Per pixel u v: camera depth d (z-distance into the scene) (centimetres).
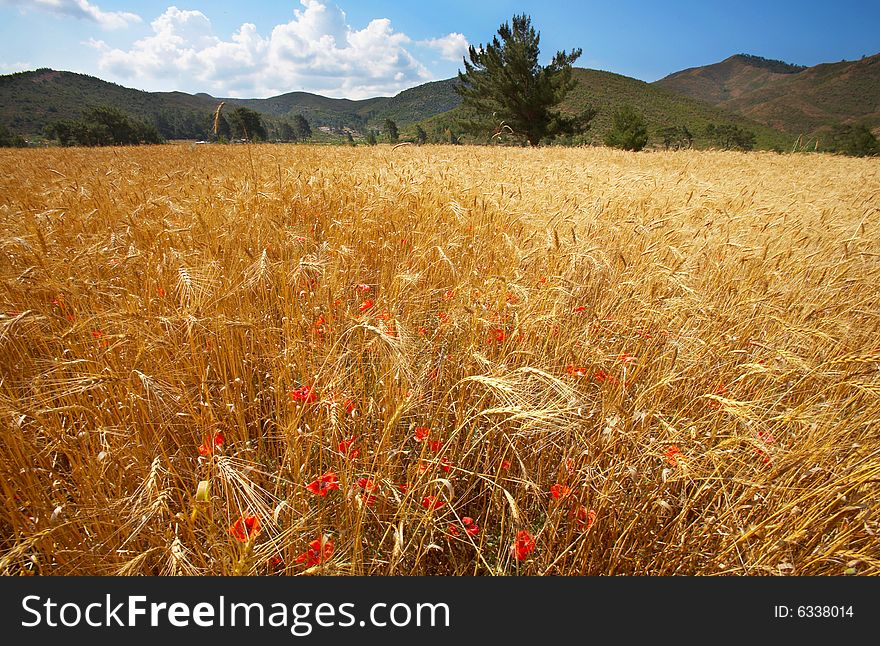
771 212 621
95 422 243
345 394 262
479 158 1516
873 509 207
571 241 436
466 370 277
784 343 329
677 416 274
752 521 229
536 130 3406
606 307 388
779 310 353
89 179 852
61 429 236
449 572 233
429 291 383
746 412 221
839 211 694
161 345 262
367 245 487
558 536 235
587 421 238
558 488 224
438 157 1457
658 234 505
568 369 290
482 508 259
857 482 198
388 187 670
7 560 172
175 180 847
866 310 356
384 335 219
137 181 842
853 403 270
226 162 1354
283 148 2200
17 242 383
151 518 196
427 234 487
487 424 267
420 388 235
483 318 319
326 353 278
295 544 206
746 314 368
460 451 257
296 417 246
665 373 292
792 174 1380
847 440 233
